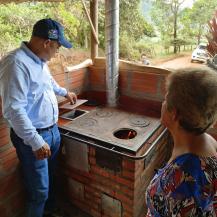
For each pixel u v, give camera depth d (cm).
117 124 179
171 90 63
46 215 188
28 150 145
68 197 198
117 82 206
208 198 61
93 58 221
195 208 59
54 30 135
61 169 190
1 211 170
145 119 187
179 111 62
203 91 58
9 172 168
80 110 206
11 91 124
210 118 61
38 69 138
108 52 192
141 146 150
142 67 196
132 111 203
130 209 162
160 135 172
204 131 64
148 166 170
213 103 59
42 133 150
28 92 136
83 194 185
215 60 156
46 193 161
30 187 157
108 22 181
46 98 148
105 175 163
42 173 152
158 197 64
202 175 60
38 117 146
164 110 68
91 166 168
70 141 171
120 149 149
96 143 157
